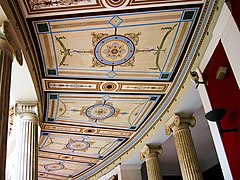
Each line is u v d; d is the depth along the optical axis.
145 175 14.34
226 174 6.06
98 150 14.49
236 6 5.23
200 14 7.08
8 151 11.13
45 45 7.55
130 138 13.34
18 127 7.68
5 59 5.08
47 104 10.25
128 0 6.48
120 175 13.91
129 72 8.91
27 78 7.19
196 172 9.05
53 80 8.91
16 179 7.08
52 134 12.45
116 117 11.58
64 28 7.13
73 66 8.44
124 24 7.22
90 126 12.08
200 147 14.41
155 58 8.43
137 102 10.60
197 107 9.70
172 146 13.62
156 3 6.62
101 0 6.42
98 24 7.13
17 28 6.05
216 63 6.46
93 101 10.34
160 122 11.07
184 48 8.12
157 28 7.43
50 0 6.28
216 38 6.14
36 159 7.50
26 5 6.28
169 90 9.86
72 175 17.62
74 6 6.52
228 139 5.94
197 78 7.27
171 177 16.00
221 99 6.28
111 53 8.10
